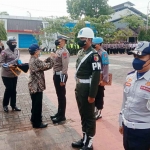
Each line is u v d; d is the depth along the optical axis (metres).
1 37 22.44
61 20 24.06
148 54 1.91
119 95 6.52
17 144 3.49
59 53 4.10
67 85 8.02
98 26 26.08
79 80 3.13
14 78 4.93
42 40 24.86
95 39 4.05
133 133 2.06
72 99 6.09
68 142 3.55
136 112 2.01
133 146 2.09
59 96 4.34
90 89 2.97
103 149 3.31
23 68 4.81
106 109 5.19
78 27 23.11
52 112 5.03
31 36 29.14
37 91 3.89
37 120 4.07
